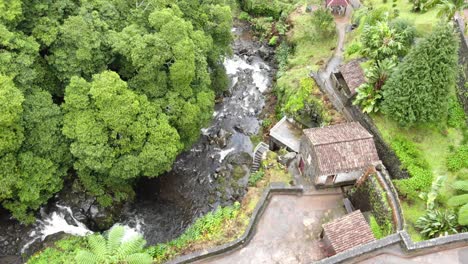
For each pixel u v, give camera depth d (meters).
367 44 40.16
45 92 29.94
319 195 32.47
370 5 52.34
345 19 53.28
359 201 31.09
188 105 33.09
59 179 31.50
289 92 43.44
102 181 33.94
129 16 34.53
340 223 27.47
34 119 28.59
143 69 31.47
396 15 45.59
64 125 29.64
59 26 30.20
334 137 32.34
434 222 27.59
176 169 39.50
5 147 26.81
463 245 22.00
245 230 29.20
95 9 33.28
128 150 30.84
